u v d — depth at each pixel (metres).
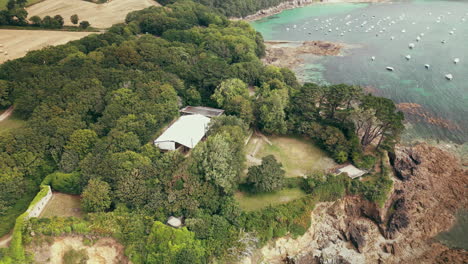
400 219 90.62
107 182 82.12
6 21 172.38
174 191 80.62
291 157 105.00
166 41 159.88
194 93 122.50
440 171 102.88
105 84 113.81
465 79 154.50
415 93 145.62
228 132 95.19
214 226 78.50
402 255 85.62
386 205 92.81
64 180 82.44
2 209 74.12
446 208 94.19
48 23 175.38
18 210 77.38
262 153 107.12
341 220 92.81
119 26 175.50
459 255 83.81
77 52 134.38
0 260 65.31
